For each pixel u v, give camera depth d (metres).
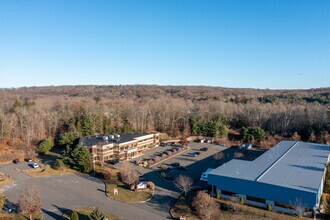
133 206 45.53
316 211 41.53
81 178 59.22
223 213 42.84
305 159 59.03
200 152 80.94
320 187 44.94
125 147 74.00
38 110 105.06
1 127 87.19
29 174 61.75
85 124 94.19
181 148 83.38
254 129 92.12
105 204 46.19
